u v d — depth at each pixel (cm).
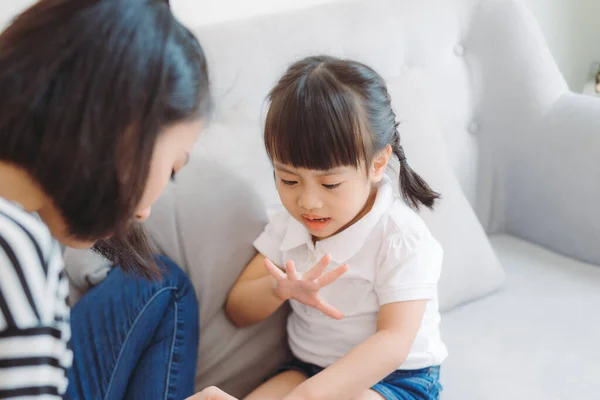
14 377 49
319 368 96
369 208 93
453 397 96
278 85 84
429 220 111
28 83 47
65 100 47
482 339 108
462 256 114
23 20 50
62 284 58
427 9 128
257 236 100
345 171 80
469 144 135
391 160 98
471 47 134
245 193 99
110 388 83
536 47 132
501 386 97
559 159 129
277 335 102
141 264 79
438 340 95
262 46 112
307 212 84
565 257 132
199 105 55
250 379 100
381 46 122
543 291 120
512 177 138
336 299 93
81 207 51
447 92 131
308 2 136
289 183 84
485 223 141
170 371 87
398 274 87
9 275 49
